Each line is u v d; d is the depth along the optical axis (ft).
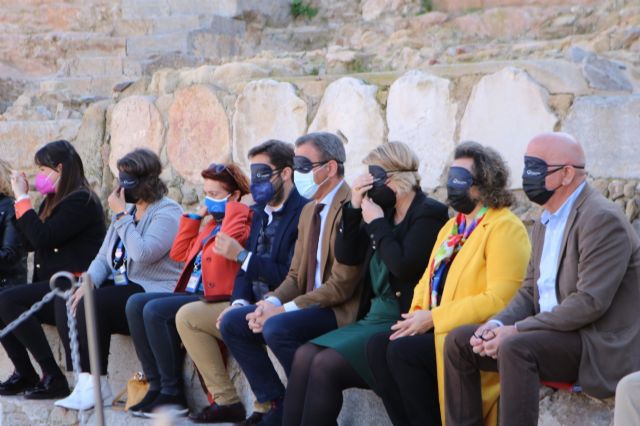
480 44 35.04
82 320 28.91
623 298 20.13
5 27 48.55
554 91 26.20
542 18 36.52
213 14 45.42
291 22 46.21
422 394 22.03
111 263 29.99
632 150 24.95
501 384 19.88
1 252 31.99
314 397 22.84
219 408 26.94
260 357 25.59
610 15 34.73
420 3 40.27
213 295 27.25
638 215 24.82
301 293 25.77
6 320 30.60
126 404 28.78
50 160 30.99
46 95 40.88
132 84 36.70
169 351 27.71
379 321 23.82
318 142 25.36
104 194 36.14
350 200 25.23
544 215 21.35
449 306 21.83
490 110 27.17
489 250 22.11
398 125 29.04
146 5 46.32
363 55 34.63
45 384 30.73
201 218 29.01
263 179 26.50
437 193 28.35
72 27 48.11
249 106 32.12
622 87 26.11
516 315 21.21
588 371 19.81
